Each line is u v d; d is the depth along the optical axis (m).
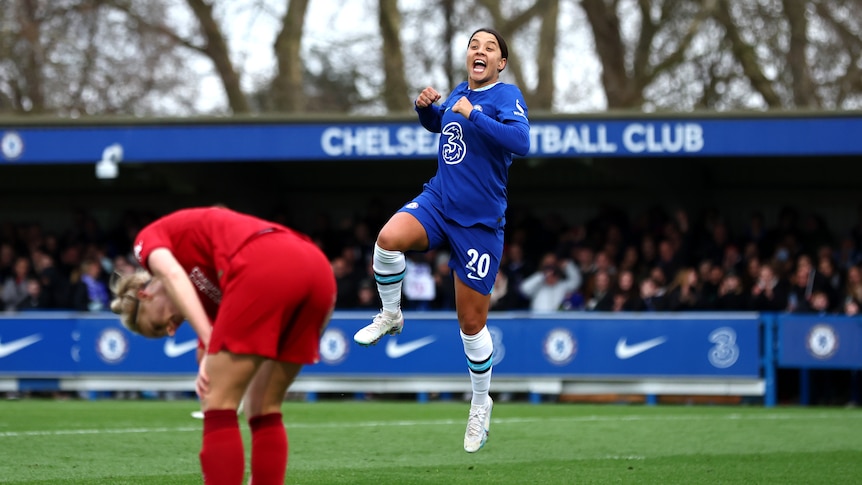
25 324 47.91
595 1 80.75
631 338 45.19
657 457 25.78
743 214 59.75
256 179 62.22
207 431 15.34
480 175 20.78
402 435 29.92
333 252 55.19
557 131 49.50
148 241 15.65
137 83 86.69
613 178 61.03
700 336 44.81
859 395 45.00
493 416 36.84
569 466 24.11
